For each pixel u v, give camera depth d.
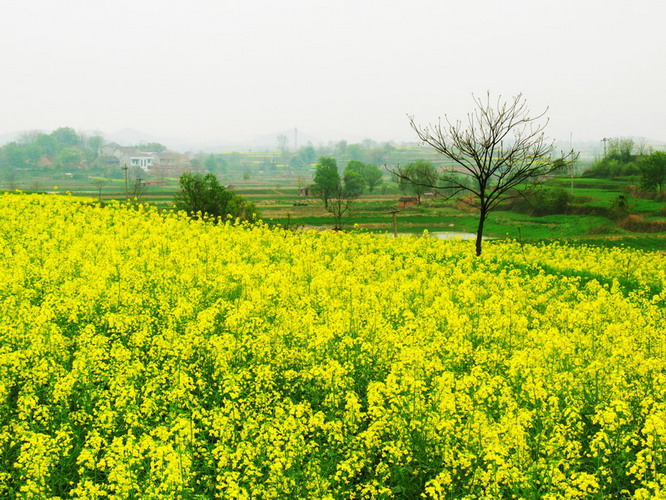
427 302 20.72
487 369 14.67
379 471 10.19
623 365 13.88
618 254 37.88
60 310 16.67
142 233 30.08
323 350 14.83
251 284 20.14
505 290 21.14
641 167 127.62
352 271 25.58
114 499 9.09
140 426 11.20
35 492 9.27
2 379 12.35
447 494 9.91
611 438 10.80
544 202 108.75
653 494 9.49
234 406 11.49
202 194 54.91
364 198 176.00
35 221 30.59
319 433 11.21
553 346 14.63
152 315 18.20
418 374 13.43
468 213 119.81
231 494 9.09
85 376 12.60
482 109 30.53
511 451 10.27
